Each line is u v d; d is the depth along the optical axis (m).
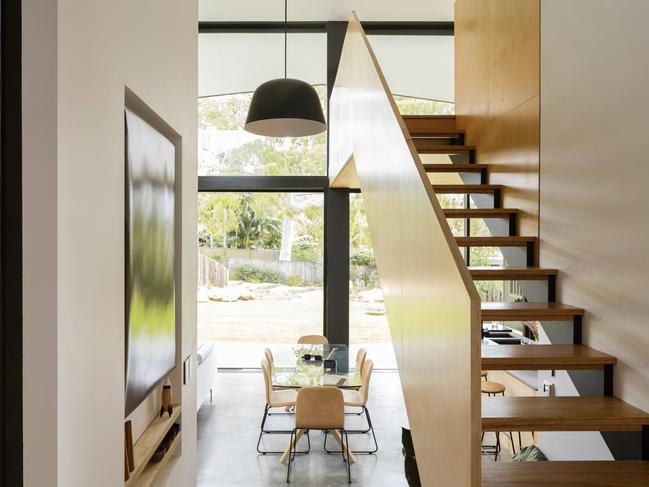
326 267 7.95
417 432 2.54
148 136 2.58
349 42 5.41
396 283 3.04
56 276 1.55
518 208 4.41
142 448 2.66
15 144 1.53
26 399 1.54
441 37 8.07
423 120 6.38
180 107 3.23
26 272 1.54
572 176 3.51
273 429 6.06
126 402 2.24
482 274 3.67
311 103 4.34
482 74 5.39
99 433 1.87
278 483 4.72
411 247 2.64
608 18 3.11
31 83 1.53
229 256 8.12
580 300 3.36
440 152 5.59
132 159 2.29
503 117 4.78
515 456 4.09
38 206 1.54
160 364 2.84
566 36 3.62
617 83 3.02
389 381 7.88
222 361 8.21
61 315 1.57
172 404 3.37
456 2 6.46
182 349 3.40
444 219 2.14
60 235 1.57
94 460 1.83
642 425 2.50
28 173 1.53
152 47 2.57
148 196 2.56
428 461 2.30
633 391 2.74
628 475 2.26
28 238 1.53
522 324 6.27
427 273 2.32
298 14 7.51
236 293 8.13
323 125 4.70
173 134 3.22
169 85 2.94
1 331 1.53
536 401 2.76
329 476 4.88
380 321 8.14
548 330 3.63
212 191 8.05
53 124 1.54
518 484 2.16
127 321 2.21
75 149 1.67
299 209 8.12
